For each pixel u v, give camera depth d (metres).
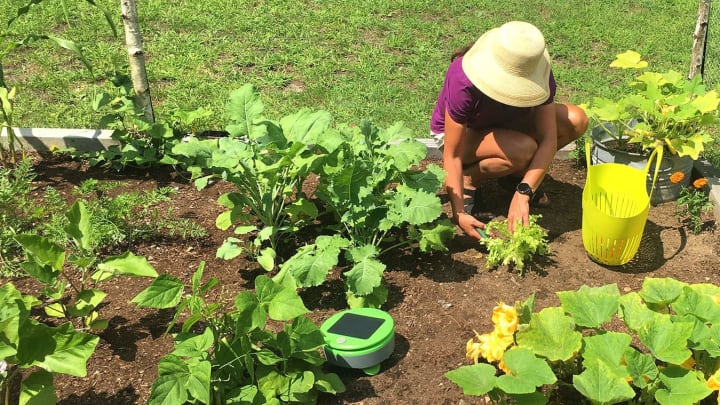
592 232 3.74
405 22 7.17
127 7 4.45
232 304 3.49
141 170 4.70
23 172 4.19
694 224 4.14
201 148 3.87
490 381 2.68
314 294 3.60
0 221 3.87
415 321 3.43
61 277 3.66
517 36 3.62
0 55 4.30
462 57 4.02
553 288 3.68
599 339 2.77
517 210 3.86
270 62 6.21
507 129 4.10
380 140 3.96
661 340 2.72
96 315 3.26
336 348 3.02
